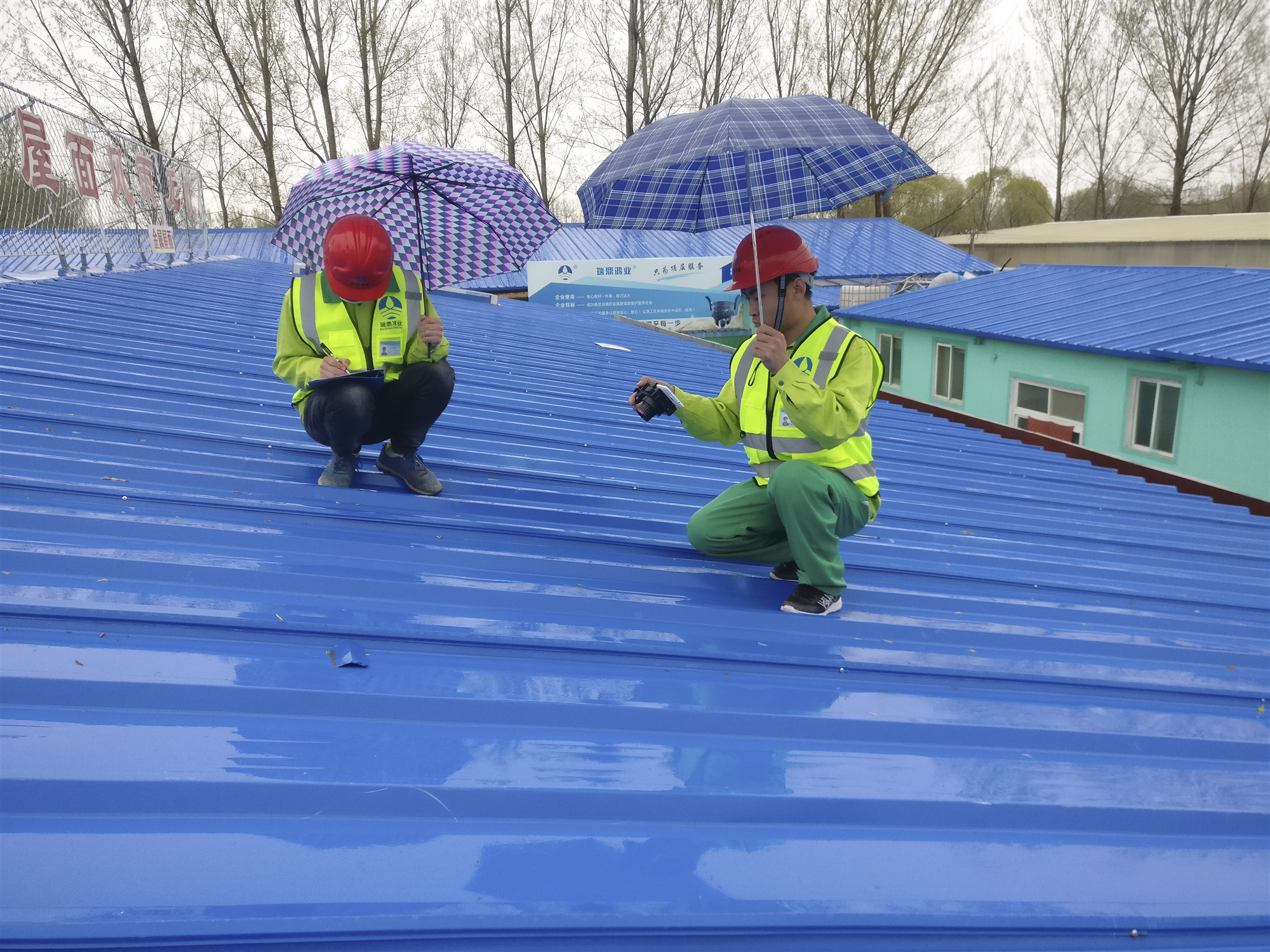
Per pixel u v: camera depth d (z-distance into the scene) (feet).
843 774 7.30
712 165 11.38
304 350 11.42
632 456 18.39
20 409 12.89
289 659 7.64
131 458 12.05
